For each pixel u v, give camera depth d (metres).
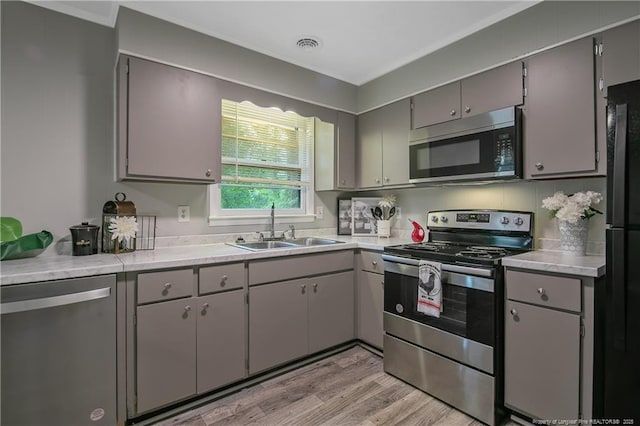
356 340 2.77
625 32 1.60
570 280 1.54
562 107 1.81
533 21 1.92
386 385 2.14
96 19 2.09
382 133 2.87
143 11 1.96
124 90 1.91
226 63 2.29
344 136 3.04
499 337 1.76
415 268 2.08
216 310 1.93
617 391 1.41
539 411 1.63
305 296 2.34
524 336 1.69
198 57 2.17
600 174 1.69
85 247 1.91
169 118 2.05
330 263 2.49
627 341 1.37
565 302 1.55
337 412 1.85
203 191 2.51
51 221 1.95
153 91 1.99
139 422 1.74
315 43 2.39
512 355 1.73
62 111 1.99
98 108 2.10
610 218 1.42
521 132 1.98
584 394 1.50
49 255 1.92
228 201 2.76
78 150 2.04
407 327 2.15
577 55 1.75
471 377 1.82
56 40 1.97
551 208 1.92
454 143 2.26
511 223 2.21
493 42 2.09
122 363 1.64
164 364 1.75
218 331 1.94
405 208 3.04
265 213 2.93
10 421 1.40
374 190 3.33
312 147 3.22
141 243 2.24
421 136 2.47
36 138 1.91
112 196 2.14
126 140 1.91
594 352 1.49
